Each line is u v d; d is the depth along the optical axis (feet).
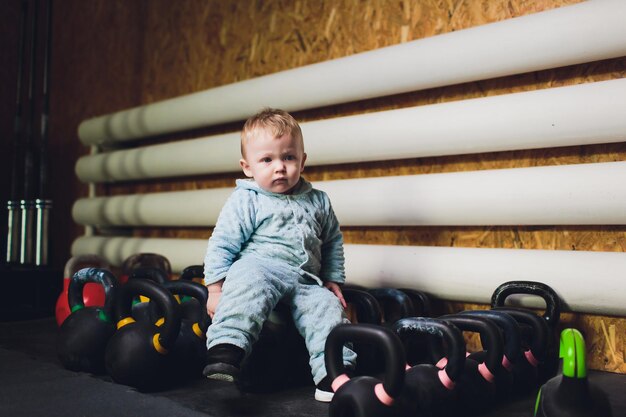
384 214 5.75
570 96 4.78
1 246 10.03
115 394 3.92
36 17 9.09
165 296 4.11
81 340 4.51
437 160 5.88
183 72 8.63
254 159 4.42
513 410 3.77
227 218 4.41
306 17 7.06
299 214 4.49
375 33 6.41
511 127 5.05
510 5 5.52
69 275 6.03
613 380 4.52
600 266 4.64
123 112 8.75
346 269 5.99
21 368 4.66
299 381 4.39
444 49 5.40
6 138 10.39
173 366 4.19
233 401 3.89
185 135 8.39
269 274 4.14
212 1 8.25
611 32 4.62
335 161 6.30
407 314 4.93
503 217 5.16
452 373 3.48
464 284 5.27
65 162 10.50
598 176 4.65
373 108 6.32
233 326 3.85
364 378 3.27
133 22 9.46
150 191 8.89
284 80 6.61
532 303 4.95
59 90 10.78
